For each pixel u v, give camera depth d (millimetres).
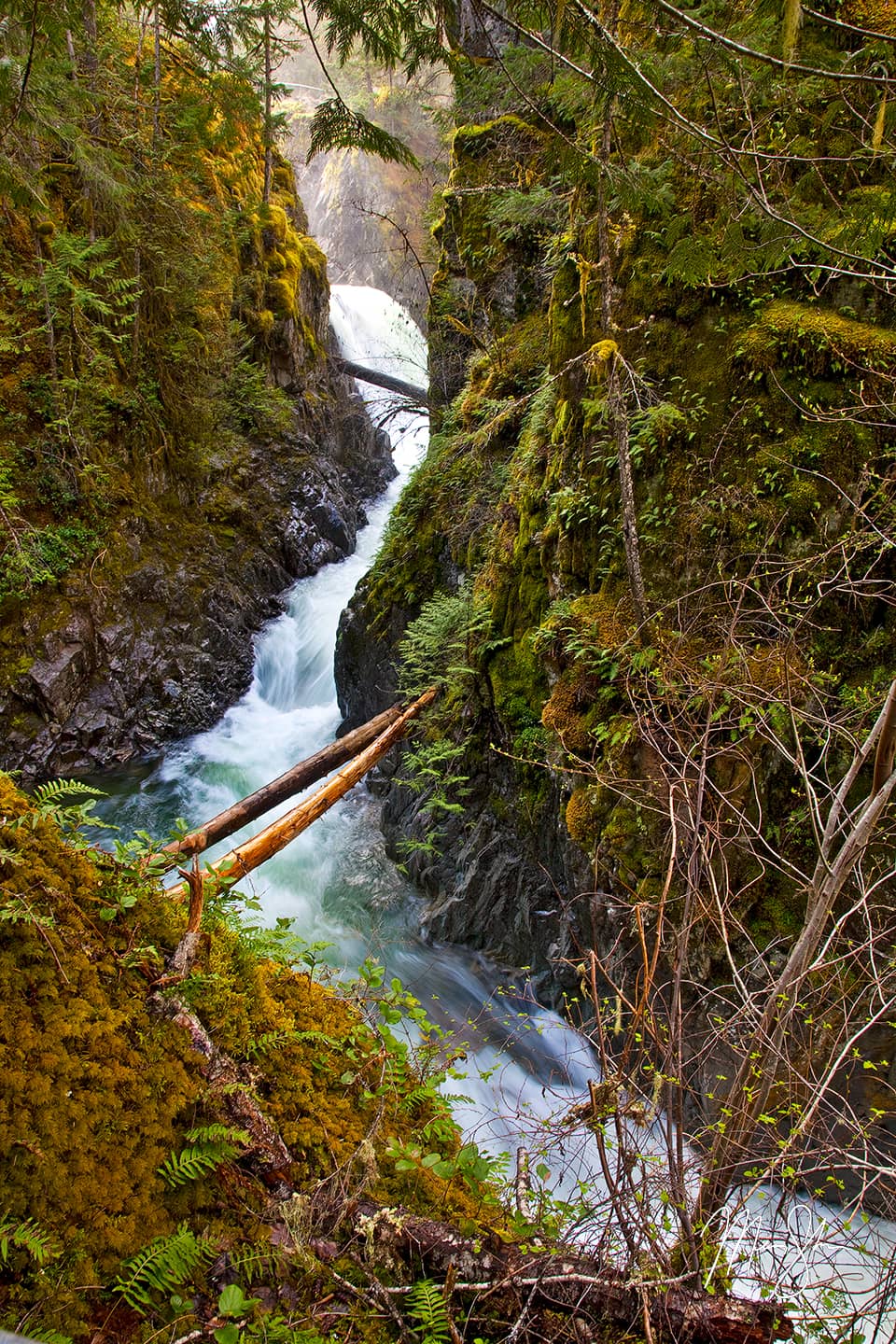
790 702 3279
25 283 8430
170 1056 2004
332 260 23328
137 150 9789
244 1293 1750
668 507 4582
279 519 12711
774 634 4113
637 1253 1952
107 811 8492
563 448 5379
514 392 7250
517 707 5594
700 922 3869
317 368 15703
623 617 4605
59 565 8805
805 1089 2873
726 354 4500
